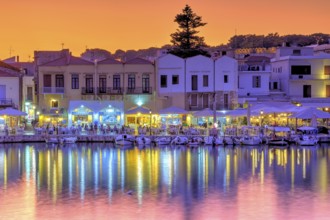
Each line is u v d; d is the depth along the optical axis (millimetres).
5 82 123125
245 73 134875
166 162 86812
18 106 123688
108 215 56938
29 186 69250
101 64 123438
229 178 73938
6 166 83250
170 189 67562
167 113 116000
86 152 98000
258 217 56312
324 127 113375
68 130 111812
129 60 124062
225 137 106812
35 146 105438
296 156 92812
